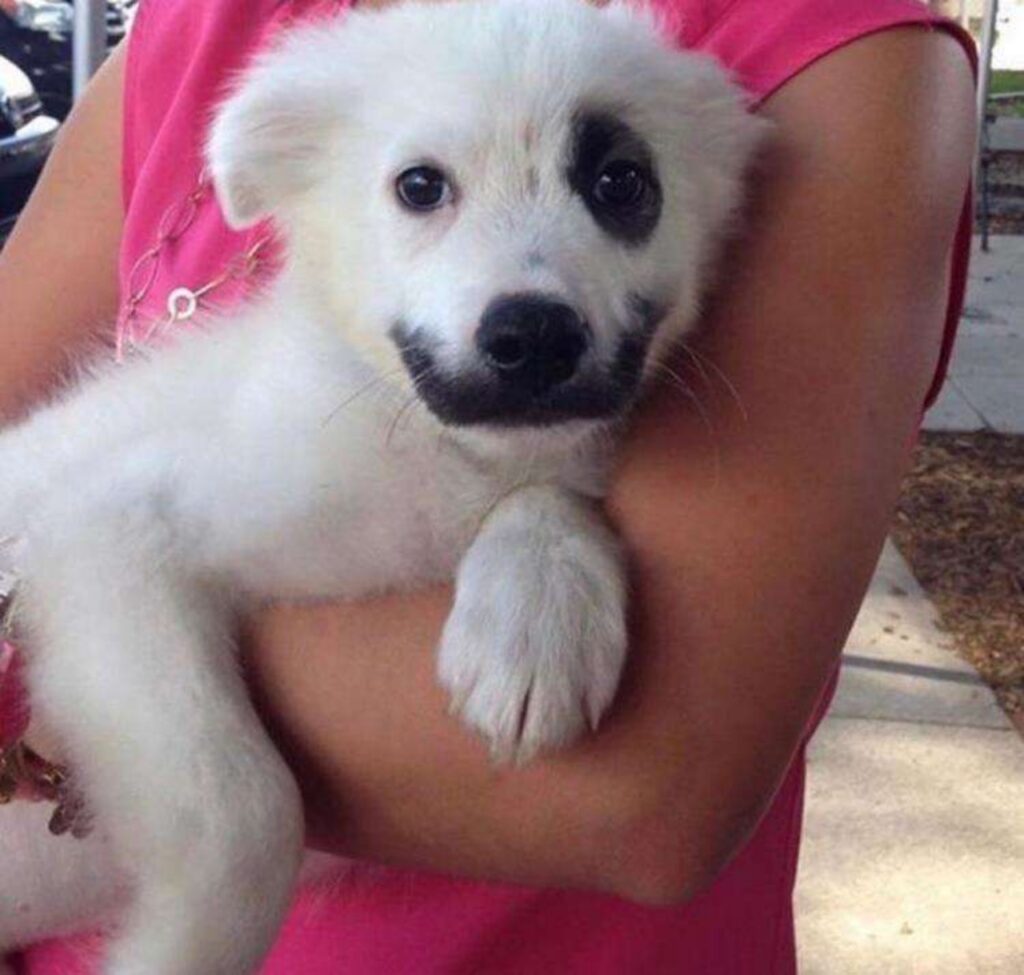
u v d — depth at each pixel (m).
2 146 2.25
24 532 0.54
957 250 0.50
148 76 0.63
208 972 0.46
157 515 0.51
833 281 0.45
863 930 1.02
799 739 0.44
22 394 0.65
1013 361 2.29
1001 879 1.08
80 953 0.57
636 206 0.49
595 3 0.56
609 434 0.48
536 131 0.49
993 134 3.68
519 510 0.47
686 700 0.43
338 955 0.51
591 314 0.47
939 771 1.21
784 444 0.44
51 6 2.54
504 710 0.42
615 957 0.51
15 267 0.67
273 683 0.46
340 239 0.54
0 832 0.56
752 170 0.49
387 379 0.52
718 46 0.51
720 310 0.47
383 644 0.45
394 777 0.44
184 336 0.59
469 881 0.49
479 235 0.48
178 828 0.45
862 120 0.46
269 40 0.58
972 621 1.48
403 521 0.50
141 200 0.61
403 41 0.53
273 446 0.51
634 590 0.44
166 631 0.48
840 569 0.43
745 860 0.53
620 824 0.43
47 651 0.49
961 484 1.83
